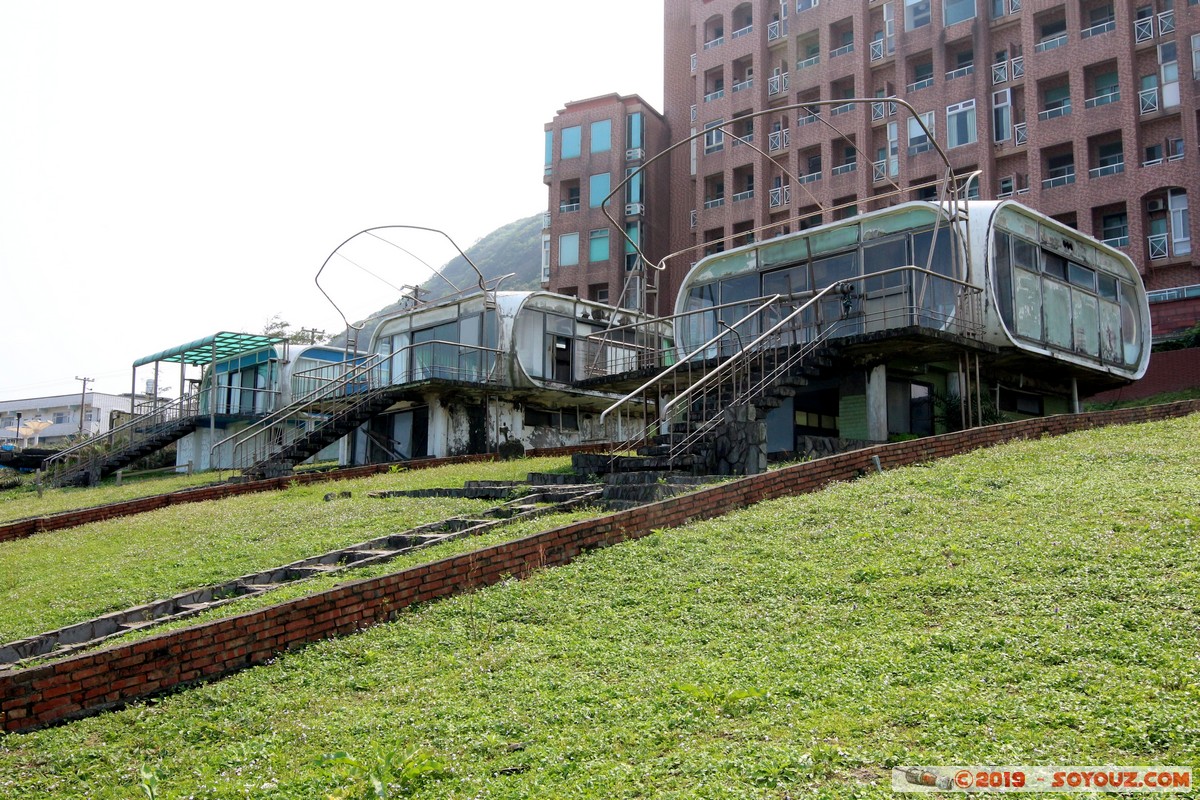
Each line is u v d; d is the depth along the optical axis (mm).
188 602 9477
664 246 46906
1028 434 13891
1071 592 6527
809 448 15578
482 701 6070
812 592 7336
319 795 4836
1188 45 30375
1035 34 34375
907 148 37281
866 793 4172
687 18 47781
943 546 8031
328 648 7402
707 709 5406
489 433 26203
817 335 17516
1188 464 10281
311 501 16203
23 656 8133
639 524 9750
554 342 27125
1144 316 22094
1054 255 19219
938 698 5125
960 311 16234
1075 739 4500
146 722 6238
